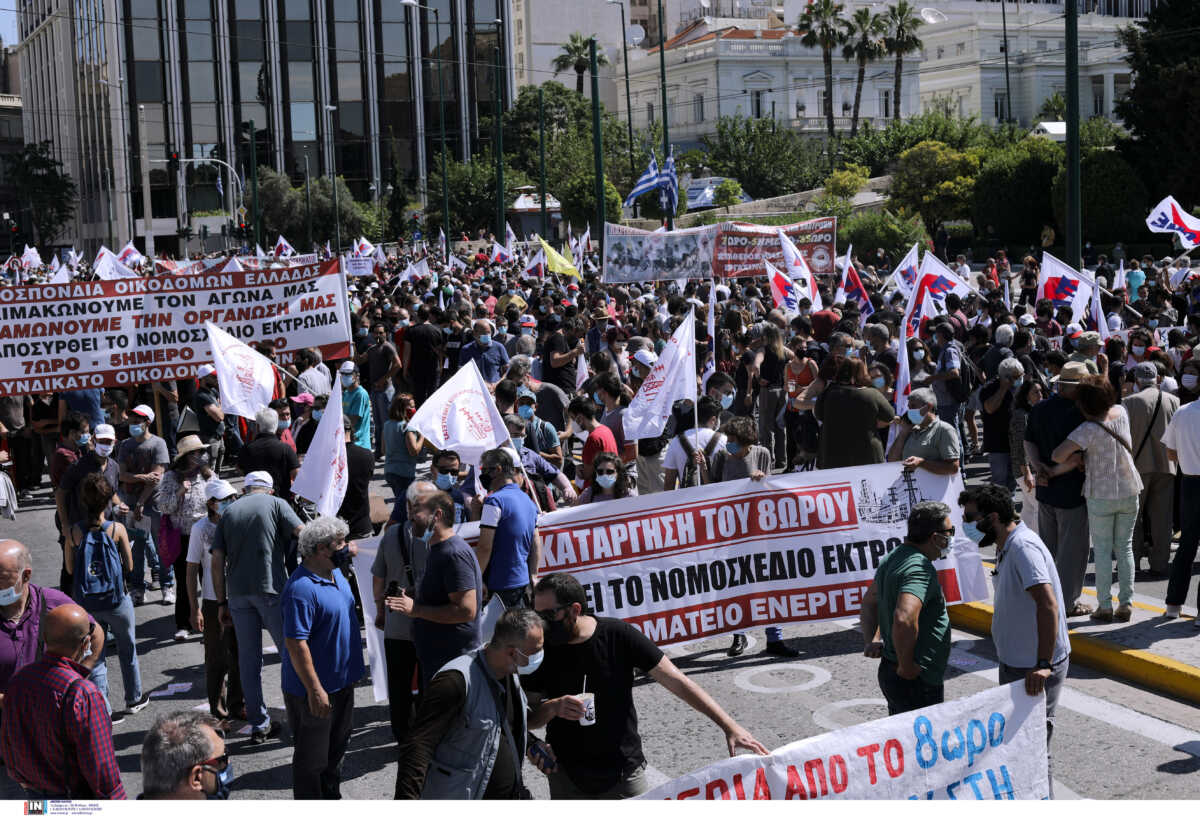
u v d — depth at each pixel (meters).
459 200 70.81
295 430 13.45
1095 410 8.36
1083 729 7.07
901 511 8.58
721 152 73.12
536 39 115.69
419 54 89.25
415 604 6.59
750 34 96.75
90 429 13.23
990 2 107.75
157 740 4.16
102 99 91.25
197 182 86.06
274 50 86.56
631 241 19.44
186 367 14.32
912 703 5.85
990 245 50.88
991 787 4.75
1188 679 7.47
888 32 81.94
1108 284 26.39
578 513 8.24
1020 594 5.93
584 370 15.72
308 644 6.25
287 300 14.52
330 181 76.31
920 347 14.09
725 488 8.45
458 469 8.12
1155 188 47.12
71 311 13.96
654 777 6.66
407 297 23.34
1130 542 8.57
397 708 7.09
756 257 19.75
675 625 8.34
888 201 56.72
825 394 10.09
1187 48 46.75
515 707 4.97
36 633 5.93
